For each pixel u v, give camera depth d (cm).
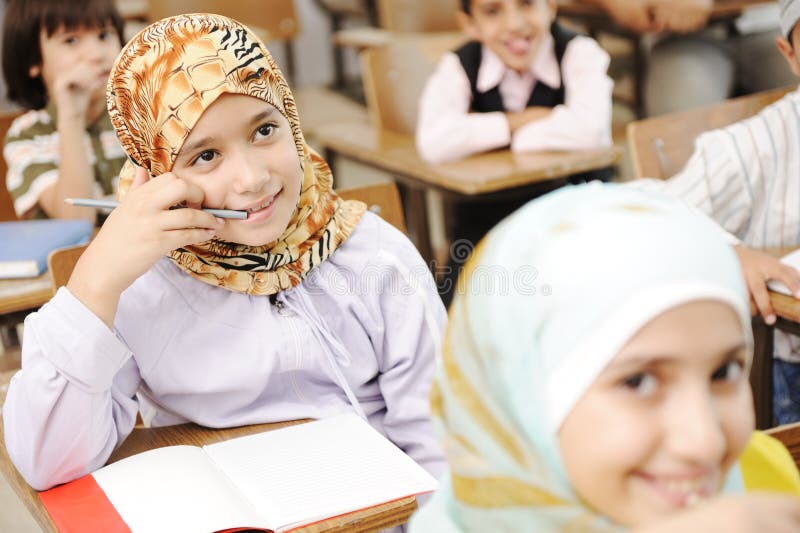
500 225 63
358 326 134
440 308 140
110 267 114
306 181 133
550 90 282
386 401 136
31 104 250
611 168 279
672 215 57
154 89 122
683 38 384
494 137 271
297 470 112
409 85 305
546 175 253
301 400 132
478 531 62
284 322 129
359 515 103
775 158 185
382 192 176
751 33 403
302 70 567
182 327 126
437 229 369
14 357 200
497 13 273
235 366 127
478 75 282
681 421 53
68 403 112
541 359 56
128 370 125
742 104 210
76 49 242
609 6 392
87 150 255
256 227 122
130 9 430
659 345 53
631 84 401
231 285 127
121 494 108
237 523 101
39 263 185
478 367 60
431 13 404
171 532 99
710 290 53
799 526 45
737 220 189
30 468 113
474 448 61
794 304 153
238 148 121
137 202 117
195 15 125
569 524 57
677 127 203
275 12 461
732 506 46
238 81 120
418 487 107
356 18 524
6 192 246
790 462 83
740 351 55
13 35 242
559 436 56
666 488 54
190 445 121
